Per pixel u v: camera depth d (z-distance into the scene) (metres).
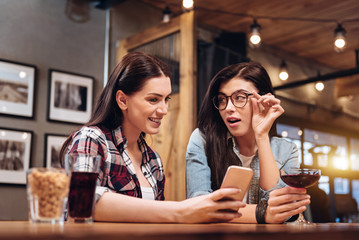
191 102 3.41
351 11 4.81
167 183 3.49
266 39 5.75
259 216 1.30
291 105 6.16
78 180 1.02
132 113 1.46
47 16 3.94
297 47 6.07
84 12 4.20
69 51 4.04
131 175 1.49
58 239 0.52
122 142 1.49
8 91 3.59
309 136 6.42
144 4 4.70
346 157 6.96
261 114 1.57
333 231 0.79
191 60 3.46
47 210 0.93
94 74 4.17
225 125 1.71
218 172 1.65
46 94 3.81
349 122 7.19
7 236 0.50
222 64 4.43
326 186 6.35
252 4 4.64
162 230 0.66
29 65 3.73
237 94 1.62
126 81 1.46
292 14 4.91
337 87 7.04
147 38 3.92
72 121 3.92
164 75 1.48
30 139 3.63
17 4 3.78
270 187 1.50
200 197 1.11
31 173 0.93
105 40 4.31
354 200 6.31
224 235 0.64
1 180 3.43
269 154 1.54
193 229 0.73
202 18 5.08
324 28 5.33
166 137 3.55
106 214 1.14
